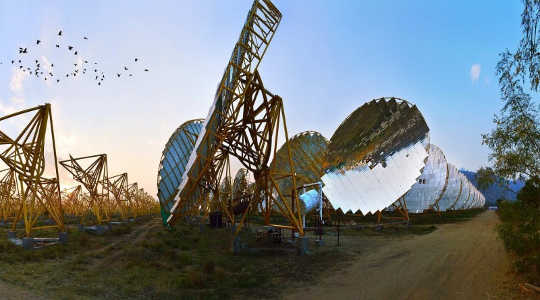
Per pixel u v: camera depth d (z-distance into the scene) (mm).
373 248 27453
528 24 11117
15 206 59250
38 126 28297
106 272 18016
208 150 24422
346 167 39938
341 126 40625
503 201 17969
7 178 51438
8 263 18781
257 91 24547
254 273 18516
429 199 60438
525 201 15938
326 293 14672
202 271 18656
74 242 28938
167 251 24312
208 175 29594
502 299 12992
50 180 33000
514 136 15305
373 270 19078
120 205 65312
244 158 27406
